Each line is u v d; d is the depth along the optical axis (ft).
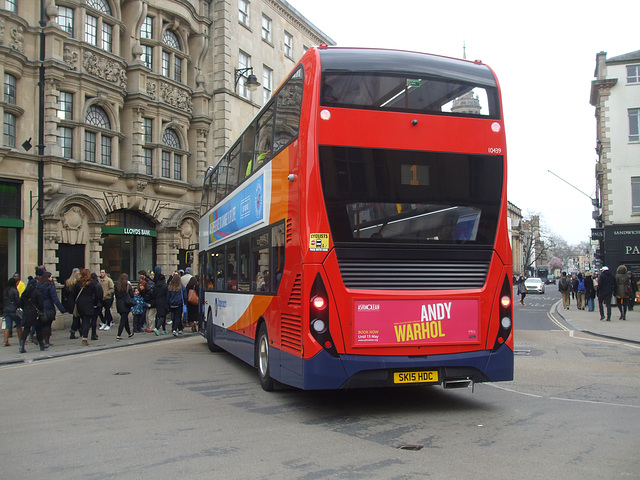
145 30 88.89
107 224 82.38
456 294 23.17
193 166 98.48
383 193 22.76
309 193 22.26
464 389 29.32
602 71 116.98
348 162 22.54
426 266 22.99
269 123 28.68
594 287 91.66
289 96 25.41
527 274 363.97
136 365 39.63
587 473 15.87
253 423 22.38
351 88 23.00
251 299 31.48
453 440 19.51
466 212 23.62
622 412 23.59
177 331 60.34
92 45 76.64
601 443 18.88
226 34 102.63
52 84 71.00
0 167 65.92
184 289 62.80
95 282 51.88
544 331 61.87
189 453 18.35
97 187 78.64
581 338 54.19
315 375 21.83
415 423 22.08
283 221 25.12
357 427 21.54
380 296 22.36
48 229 70.08
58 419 23.67
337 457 17.66
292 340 23.52
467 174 23.75
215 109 101.45
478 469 16.29
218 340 42.52
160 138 89.56
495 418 22.77
